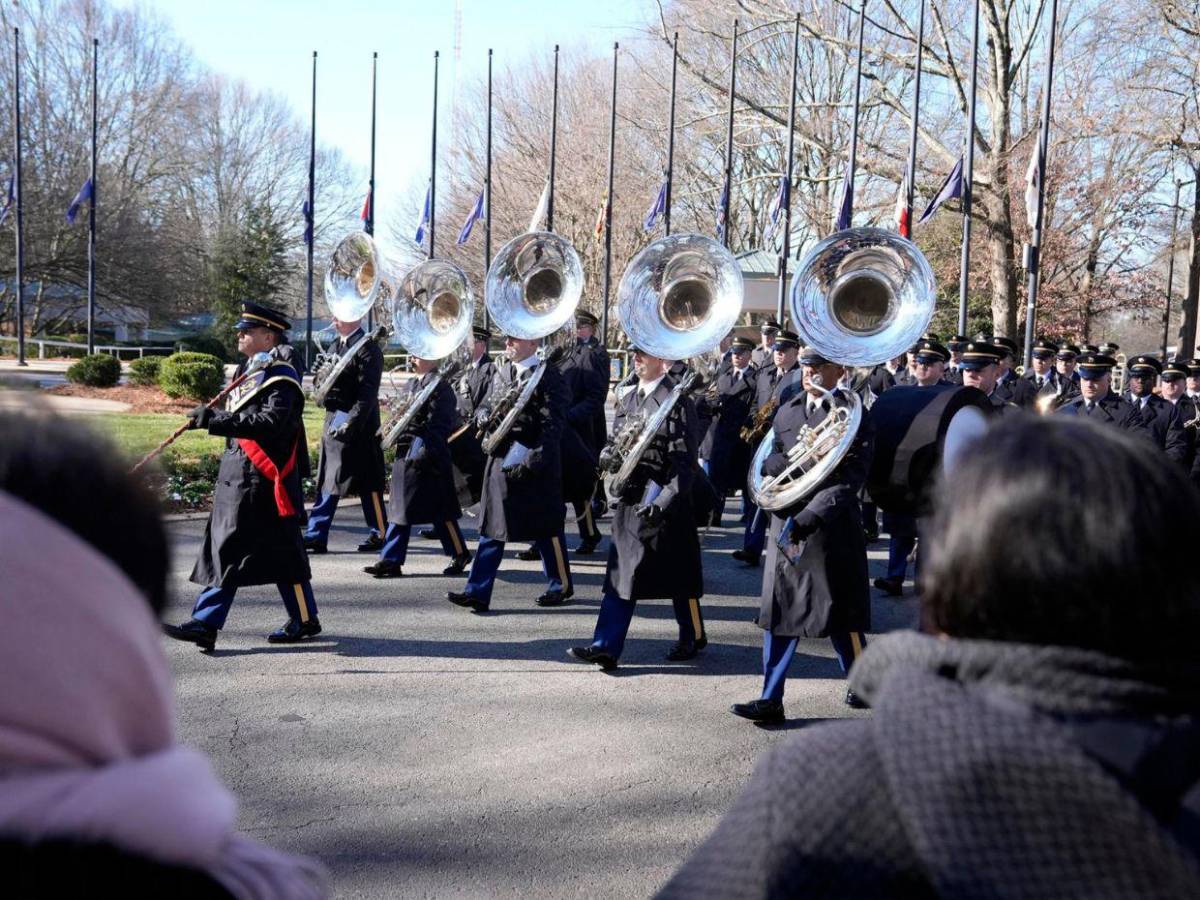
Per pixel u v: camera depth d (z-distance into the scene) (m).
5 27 40.97
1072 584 1.04
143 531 1.05
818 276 5.57
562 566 7.47
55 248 41.38
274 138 54.44
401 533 8.16
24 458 0.99
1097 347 10.77
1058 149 27.42
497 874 3.69
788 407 5.58
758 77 31.27
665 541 5.98
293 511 6.01
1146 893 0.90
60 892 0.87
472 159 41.59
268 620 6.78
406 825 4.03
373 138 23.86
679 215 39.12
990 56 23.61
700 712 5.40
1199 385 10.54
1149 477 1.09
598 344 9.84
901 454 3.26
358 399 8.70
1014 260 25.36
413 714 5.23
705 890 1.15
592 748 4.87
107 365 24.84
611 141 20.75
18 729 0.89
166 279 45.06
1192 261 31.81
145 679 0.98
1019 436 1.15
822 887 1.04
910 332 5.46
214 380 22.55
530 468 7.04
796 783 1.11
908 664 1.12
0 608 0.90
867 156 28.48
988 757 0.96
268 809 4.12
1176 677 1.05
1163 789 0.99
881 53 25.48
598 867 3.76
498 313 7.59
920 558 1.28
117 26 44.44
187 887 0.95
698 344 6.13
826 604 5.16
